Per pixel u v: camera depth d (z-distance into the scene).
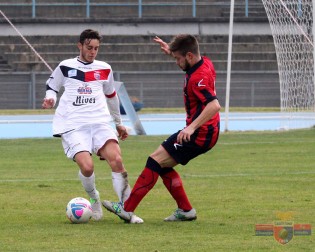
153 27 93.69
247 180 29.08
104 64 21.45
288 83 54.59
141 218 21.19
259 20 93.88
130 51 90.88
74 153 20.67
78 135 20.81
